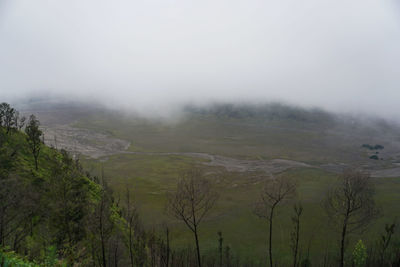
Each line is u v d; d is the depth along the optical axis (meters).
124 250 77.06
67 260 45.09
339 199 82.12
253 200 185.75
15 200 54.62
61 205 61.91
